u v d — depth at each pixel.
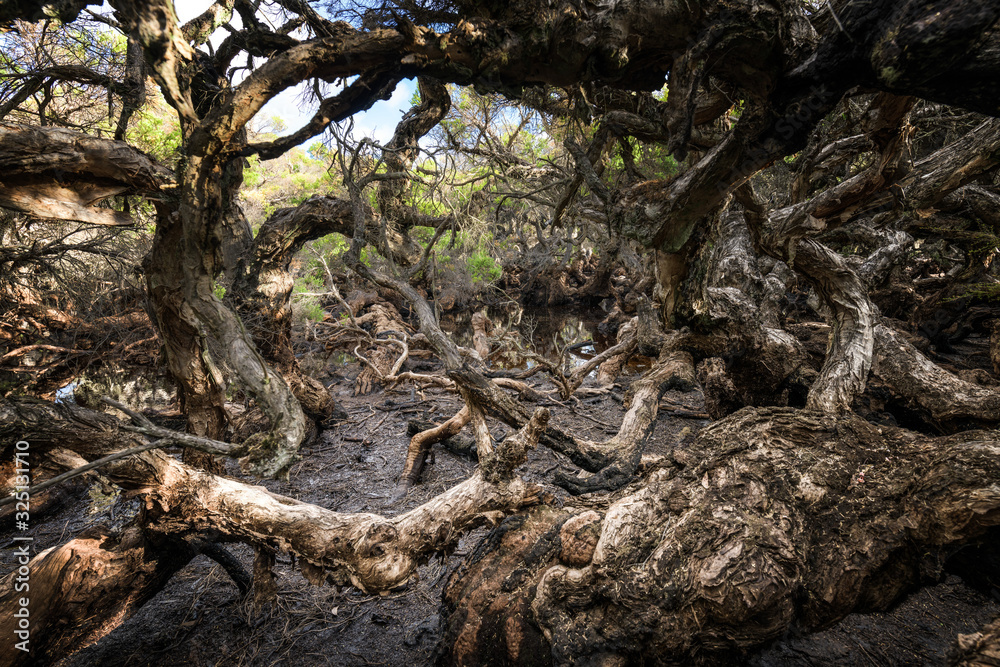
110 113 4.03
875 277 6.18
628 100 3.03
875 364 5.09
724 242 6.52
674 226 2.77
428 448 5.75
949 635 3.19
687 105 2.31
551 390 8.63
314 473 5.86
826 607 2.19
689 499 2.47
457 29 2.01
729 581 2.08
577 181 3.10
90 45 3.76
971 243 6.85
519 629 2.54
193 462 4.21
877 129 3.12
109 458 2.16
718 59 2.15
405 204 6.47
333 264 13.27
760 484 2.39
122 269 5.95
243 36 2.72
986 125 4.69
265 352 6.20
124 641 3.29
